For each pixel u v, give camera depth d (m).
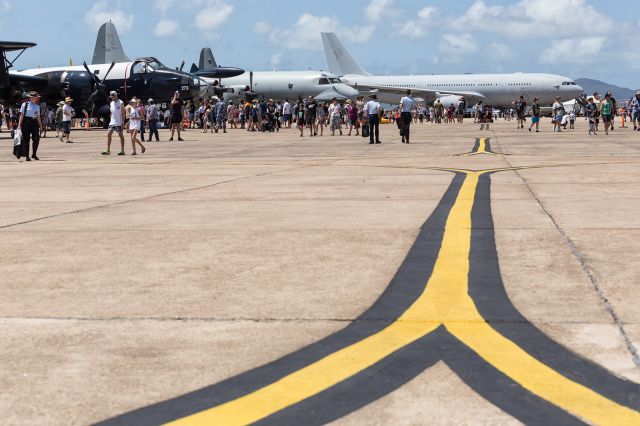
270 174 14.58
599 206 8.98
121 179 13.88
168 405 3.15
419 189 11.30
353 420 2.98
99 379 3.46
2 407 3.15
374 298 4.86
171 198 10.53
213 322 4.37
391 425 2.94
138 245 6.82
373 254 6.27
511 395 3.21
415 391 3.28
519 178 12.90
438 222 7.90
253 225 7.91
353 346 3.90
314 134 37.09
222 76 64.25
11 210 9.36
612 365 3.55
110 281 5.42
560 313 4.43
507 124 56.69
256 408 3.11
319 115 38.00
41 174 15.26
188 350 3.86
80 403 3.18
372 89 78.25
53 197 10.84
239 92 75.06
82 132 44.69
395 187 11.68
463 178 13.06
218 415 3.04
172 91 48.22
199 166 17.23
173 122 31.42
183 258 6.21
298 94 75.69
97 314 4.55
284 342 3.98
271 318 4.44
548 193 10.49
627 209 8.68
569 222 7.74
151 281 5.41
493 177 13.16
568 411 3.04
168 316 4.50
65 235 7.41
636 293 4.85
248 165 17.38
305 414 3.04
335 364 3.63
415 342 3.95
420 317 4.41
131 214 8.88
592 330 4.10
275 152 22.92
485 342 3.93
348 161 18.38
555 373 3.46
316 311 4.57
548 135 33.47
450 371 3.52
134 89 47.91
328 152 22.55
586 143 25.91
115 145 29.08
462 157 19.33
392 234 7.21
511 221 7.87
